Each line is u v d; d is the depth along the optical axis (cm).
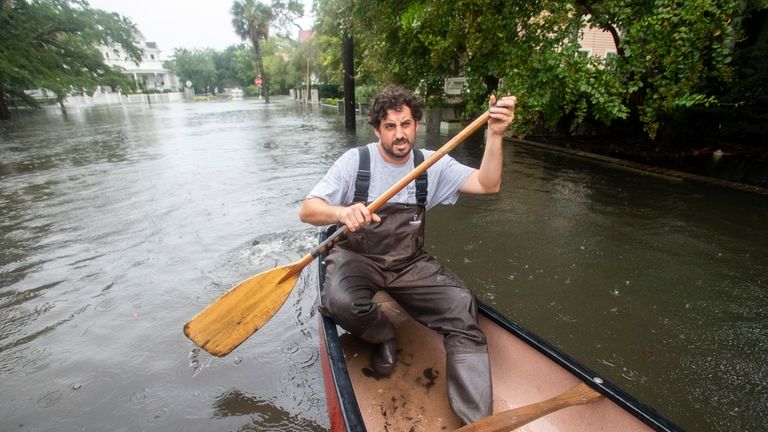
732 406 207
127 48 2353
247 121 1672
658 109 650
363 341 212
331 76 1980
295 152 876
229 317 210
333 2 1162
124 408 198
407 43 832
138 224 439
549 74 579
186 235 407
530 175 651
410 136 190
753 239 413
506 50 624
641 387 219
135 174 674
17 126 1586
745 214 479
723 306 297
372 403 181
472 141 998
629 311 288
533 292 312
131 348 242
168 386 212
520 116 618
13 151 943
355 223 177
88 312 279
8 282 318
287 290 214
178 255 363
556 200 527
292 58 3334
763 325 275
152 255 364
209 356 235
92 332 257
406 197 198
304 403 200
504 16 621
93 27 2103
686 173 646
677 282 329
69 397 205
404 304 208
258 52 3859
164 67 6962
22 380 217
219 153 870
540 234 420
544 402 147
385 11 805
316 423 189
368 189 200
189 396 205
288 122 1595
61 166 754
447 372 175
